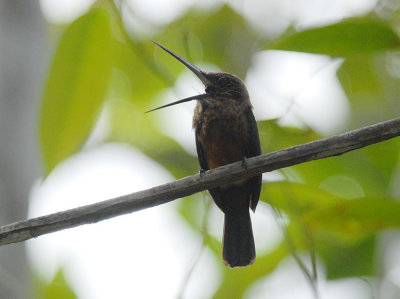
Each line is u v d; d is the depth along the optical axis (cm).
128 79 1200
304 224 874
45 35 920
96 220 711
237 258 1021
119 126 1260
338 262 998
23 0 894
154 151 1198
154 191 719
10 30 875
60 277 1185
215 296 1169
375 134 691
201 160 1066
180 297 866
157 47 1215
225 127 1023
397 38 804
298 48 827
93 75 857
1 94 843
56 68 848
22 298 795
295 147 716
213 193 1004
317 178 1008
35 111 868
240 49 1209
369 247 991
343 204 848
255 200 974
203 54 1227
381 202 839
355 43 817
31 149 851
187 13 1248
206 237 934
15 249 815
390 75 1117
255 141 1020
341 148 701
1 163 814
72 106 849
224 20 1238
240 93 1052
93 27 862
